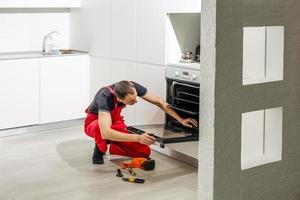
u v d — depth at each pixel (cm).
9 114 627
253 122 393
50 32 709
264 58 391
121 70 623
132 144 517
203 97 339
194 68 515
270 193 380
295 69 384
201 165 346
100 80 667
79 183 460
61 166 509
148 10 568
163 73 558
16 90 629
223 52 331
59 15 714
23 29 685
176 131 522
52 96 661
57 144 593
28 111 642
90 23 674
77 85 682
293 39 380
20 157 539
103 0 642
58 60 659
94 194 433
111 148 522
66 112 677
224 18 329
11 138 620
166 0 542
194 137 482
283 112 381
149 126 549
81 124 698
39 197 426
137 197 427
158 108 568
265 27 385
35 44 698
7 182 462
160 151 556
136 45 592
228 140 343
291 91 384
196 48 575
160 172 492
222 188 344
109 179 471
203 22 333
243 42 362
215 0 323
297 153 398
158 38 559
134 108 604
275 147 389
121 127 511
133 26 593
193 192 439
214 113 332
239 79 344
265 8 354
